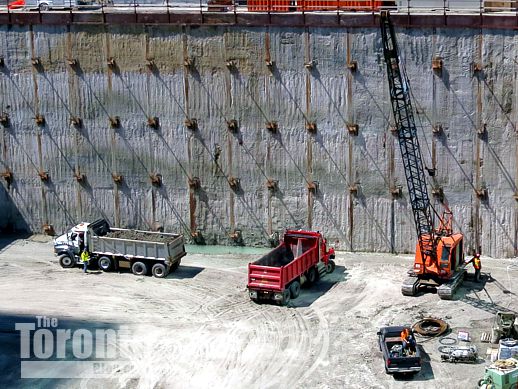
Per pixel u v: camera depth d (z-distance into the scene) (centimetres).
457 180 4841
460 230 4906
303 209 5088
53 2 5866
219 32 4969
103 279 4716
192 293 4491
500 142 4741
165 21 5022
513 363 3425
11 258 5103
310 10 4984
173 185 5244
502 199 4803
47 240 5438
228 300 4388
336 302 4322
